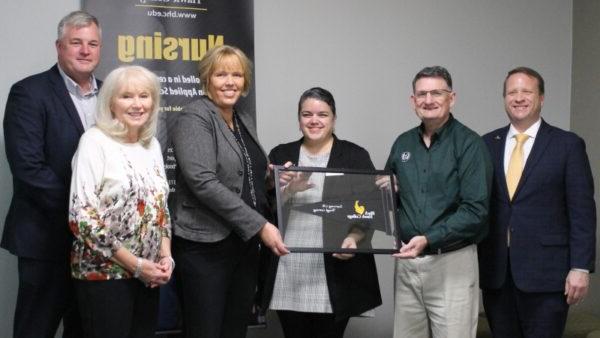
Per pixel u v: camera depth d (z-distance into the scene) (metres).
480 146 2.91
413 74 4.08
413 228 2.93
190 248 2.62
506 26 4.26
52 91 2.75
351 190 2.95
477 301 2.98
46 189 2.62
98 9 3.43
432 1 4.11
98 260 2.37
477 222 2.82
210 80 2.67
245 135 2.80
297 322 3.08
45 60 3.47
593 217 2.97
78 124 2.76
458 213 2.85
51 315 2.78
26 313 2.76
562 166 2.98
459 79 4.18
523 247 2.99
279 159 3.13
